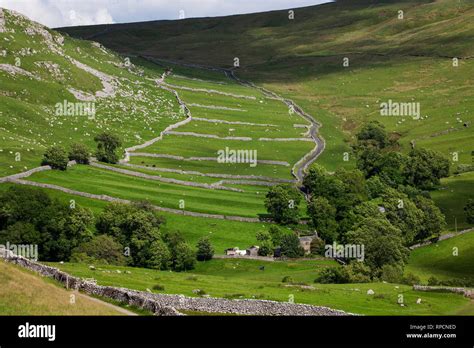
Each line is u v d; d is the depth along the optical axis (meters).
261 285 139.88
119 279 127.06
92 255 182.25
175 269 191.50
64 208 185.75
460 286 157.00
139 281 127.31
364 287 144.00
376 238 186.25
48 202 187.62
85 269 139.00
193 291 119.31
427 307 123.56
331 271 163.50
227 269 191.38
